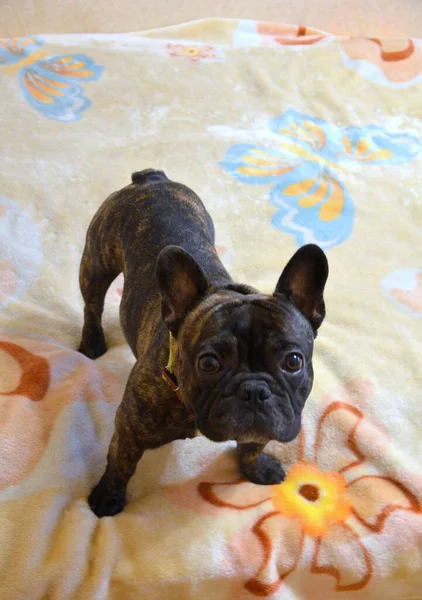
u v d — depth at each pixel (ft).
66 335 3.62
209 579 2.51
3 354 3.32
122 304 3.01
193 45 6.20
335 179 4.94
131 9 6.30
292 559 2.60
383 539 2.66
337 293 3.96
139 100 5.54
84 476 2.88
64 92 5.48
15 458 2.80
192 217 3.06
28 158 4.76
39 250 4.09
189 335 2.29
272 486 2.92
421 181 5.03
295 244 4.35
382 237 4.48
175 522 2.70
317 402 3.20
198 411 2.24
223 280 2.73
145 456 2.99
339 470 2.98
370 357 3.53
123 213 3.11
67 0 6.12
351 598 2.65
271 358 2.20
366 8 6.66
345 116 5.69
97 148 4.99
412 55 6.21
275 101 5.73
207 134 5.27
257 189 4.78
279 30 6.47
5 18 6.08
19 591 2.42
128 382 2.55
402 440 3.15
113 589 2.49
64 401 3.08
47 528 2.60
